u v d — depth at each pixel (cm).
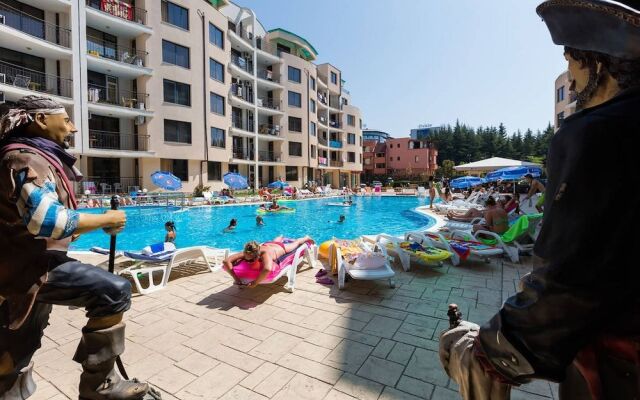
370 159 7106
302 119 3984
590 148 69
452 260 625
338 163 5125
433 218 1522
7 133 177
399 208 2362
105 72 2273
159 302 452
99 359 195
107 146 2294
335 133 5200
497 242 677
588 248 68
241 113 3350
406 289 493
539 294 74
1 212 168
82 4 2022
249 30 3491
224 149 2916
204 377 283
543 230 79
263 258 476
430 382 272
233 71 3103
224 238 1304
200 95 2647
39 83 1970
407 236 695
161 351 324
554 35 87
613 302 68
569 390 87
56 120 191
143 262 553
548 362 75
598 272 67
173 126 2497
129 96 2386
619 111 70
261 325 379
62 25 2003
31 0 1891
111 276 199
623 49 70
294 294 478
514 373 83
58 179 182
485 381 93
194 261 663
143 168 2403
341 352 319
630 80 72
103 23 2177
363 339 344
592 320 70
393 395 257
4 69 1858
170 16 2472
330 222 1698
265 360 307
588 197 69
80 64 2025
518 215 1298
